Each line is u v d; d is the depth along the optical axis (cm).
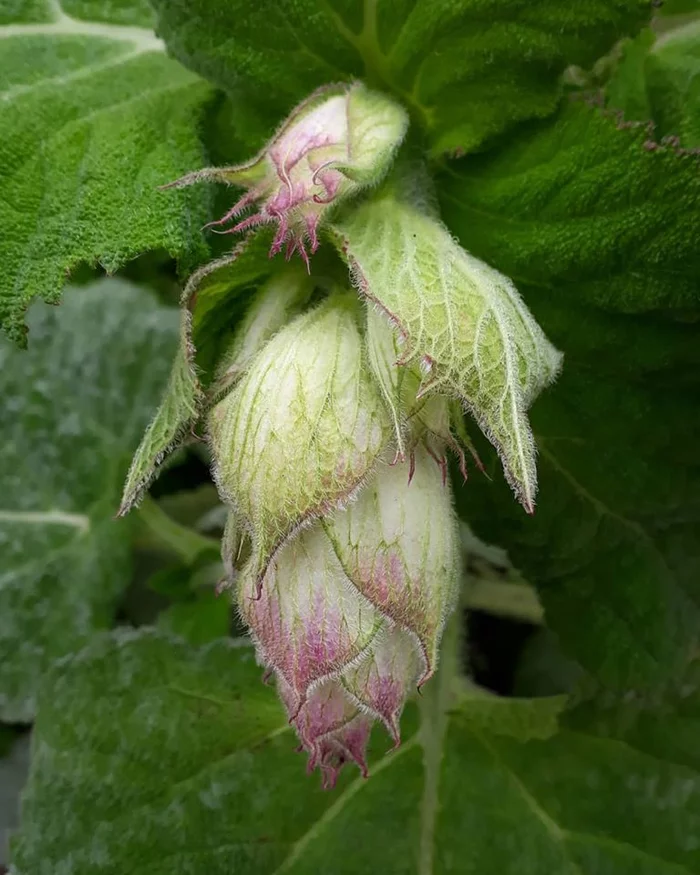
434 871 17
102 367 22
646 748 17
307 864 17
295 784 17
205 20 14
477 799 18
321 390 10
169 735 17
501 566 20
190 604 21
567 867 17
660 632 16
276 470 10
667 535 16
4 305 13
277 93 14
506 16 13
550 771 18
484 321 11
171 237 13
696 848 17
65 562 21
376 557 10
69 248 13
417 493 11
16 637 21
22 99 15
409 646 11
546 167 14
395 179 13
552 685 21
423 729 18
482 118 14
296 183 11
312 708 11
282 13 14
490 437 10
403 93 14
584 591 16
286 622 11
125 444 22
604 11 13
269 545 10
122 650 18
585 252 14
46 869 17
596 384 15
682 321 14
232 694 18
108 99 15
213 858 17
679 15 16
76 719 17
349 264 11
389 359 11
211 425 11
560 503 16
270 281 12
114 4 16
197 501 23
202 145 15
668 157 13
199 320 12
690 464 15
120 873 17
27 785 17
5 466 22
